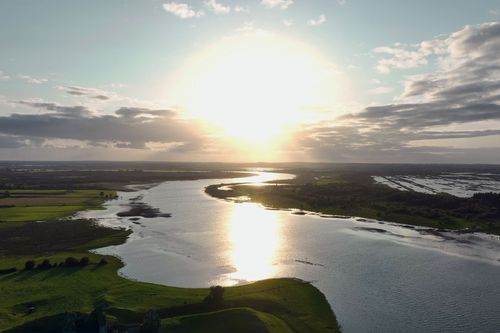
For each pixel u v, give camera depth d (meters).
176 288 67.44
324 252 95.69
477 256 93.12
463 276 78.00
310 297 64.81
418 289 70.56
